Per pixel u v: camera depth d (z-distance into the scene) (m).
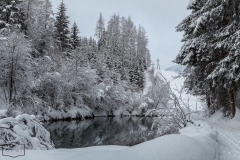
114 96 41.06
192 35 16.52
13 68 20.11
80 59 32.25
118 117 38.31
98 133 17.83
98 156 2.48
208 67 15.37
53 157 3.06
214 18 13.56
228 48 12.40
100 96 34.69
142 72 66.50
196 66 17.44
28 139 4.74
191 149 3.45
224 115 15.89
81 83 31.16
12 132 4.57
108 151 2.73
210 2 13.37
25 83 20.59
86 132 18.30
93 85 34.62
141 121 29.28
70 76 28.77
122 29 98.62
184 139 3.78
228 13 13.05
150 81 65.62
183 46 16.86
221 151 5.32
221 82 13.98
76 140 14.35
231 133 9.11
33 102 20.27
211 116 18.11
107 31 87.00
